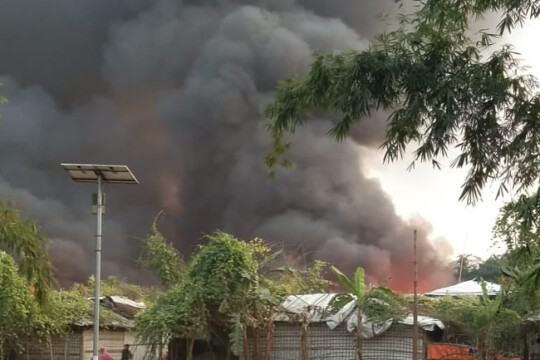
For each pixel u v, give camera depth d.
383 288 19.59
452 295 24.92
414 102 7.78
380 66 7.84
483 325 19.41
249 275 19.42
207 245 20.09
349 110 8.00
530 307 19.84
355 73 7.89
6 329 19.23
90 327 22.66
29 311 19.53
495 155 8.26
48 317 20.84
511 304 20.14
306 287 25.08
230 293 19.36
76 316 22.39
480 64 7.89
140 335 19.81
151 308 20.11
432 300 20.84
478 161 8.22
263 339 20.97
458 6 8.20
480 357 19.34
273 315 20.17
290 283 24.95
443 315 20.12
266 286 20.53
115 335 24.14
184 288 19.83
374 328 19.55
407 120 7.99
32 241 19.06
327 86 8.28
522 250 10.53
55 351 22.14
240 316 19.31
